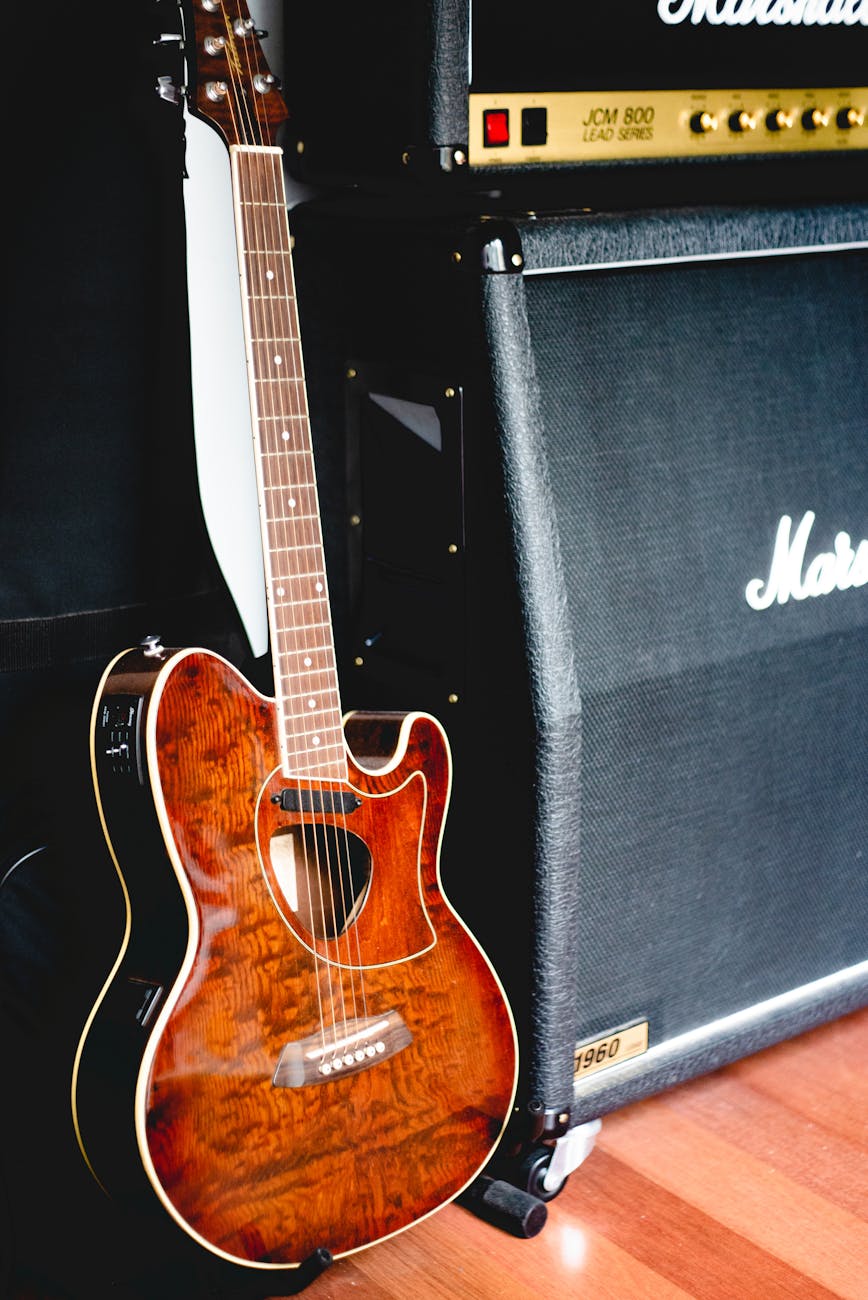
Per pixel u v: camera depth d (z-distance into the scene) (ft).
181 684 3.22
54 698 3.66
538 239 3.58
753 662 4.21
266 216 3.55
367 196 4.24
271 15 4.26
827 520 4.32
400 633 4.11
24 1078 3.65
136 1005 3.22
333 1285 3.76
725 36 3.91
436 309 3.68
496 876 3.92
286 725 3.45
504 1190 3.99
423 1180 3.73
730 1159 4.29
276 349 3.55
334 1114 3.51
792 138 4.13
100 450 3.64
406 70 3.58
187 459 3.85
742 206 3.98
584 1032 4.11
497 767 3.83
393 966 3.63
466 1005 3.77
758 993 4.56
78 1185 3.71
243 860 3.34
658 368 3.90
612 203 3.98
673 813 4.14
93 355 3.59
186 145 3.70
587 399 3.77
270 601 3.49
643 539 3.92
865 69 4.20
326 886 3.62
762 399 4.12
